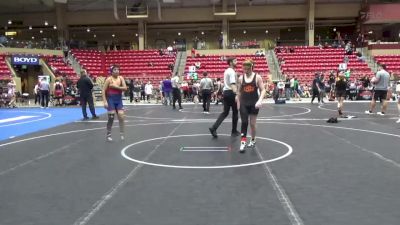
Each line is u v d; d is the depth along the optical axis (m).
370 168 6.73
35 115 18.11
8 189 5.72
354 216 4.48
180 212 4.69
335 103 23.83
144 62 38.12
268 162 7.27
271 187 5.65
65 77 31.33
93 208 4.87
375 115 15.99
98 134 11.32
